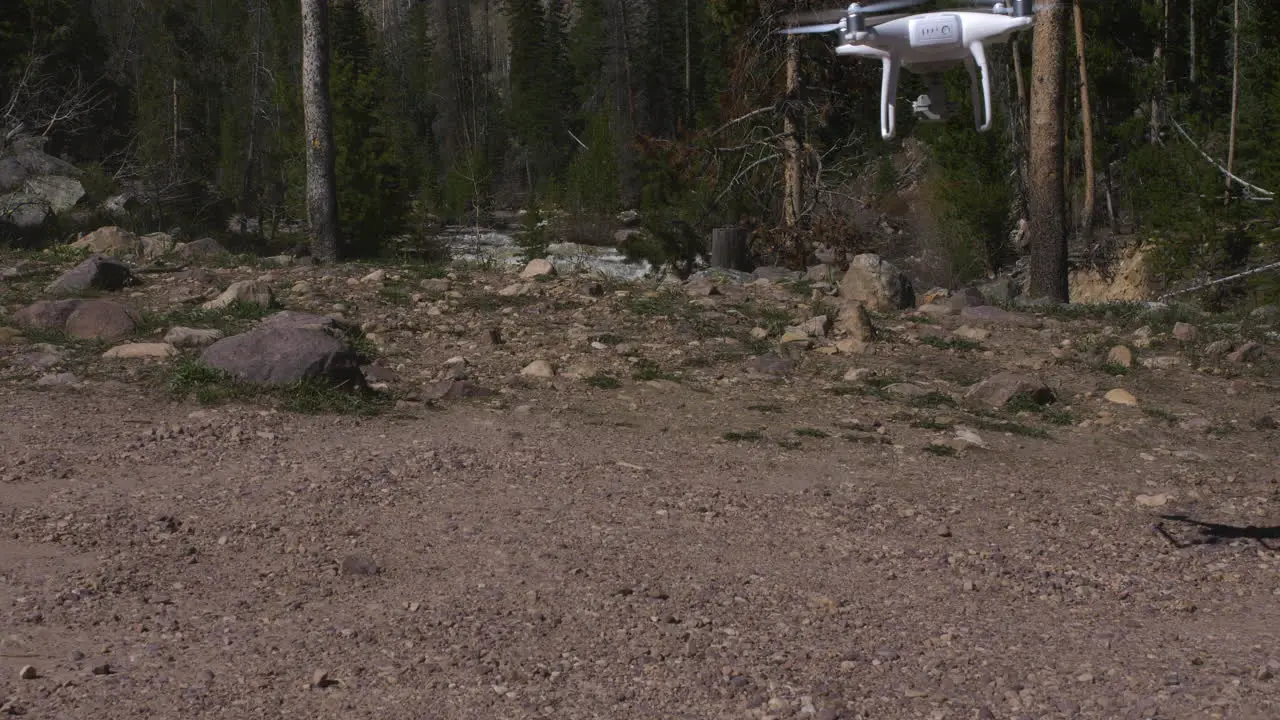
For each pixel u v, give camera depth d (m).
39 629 5.48
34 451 8.35
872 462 9.23
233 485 7.90
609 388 11.02
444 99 94.62
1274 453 9.96
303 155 34.06
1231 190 25.41
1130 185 32.62
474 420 9.82
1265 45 28.66
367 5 123.88
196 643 5.41
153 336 11.60
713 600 6.20
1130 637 5.79
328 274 15.77
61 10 39.66
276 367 10.13
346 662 5.23
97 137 44.09
